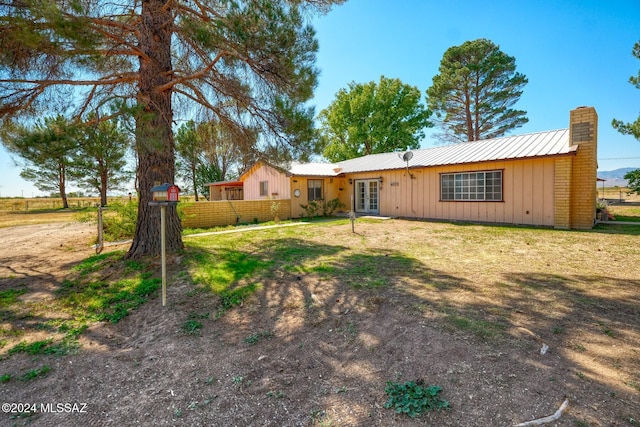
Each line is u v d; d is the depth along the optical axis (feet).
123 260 19.60
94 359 9.80
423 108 94.89
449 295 12.84
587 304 11.53
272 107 21.99
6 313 13.52
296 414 6.86
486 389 7.02
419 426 6.15
